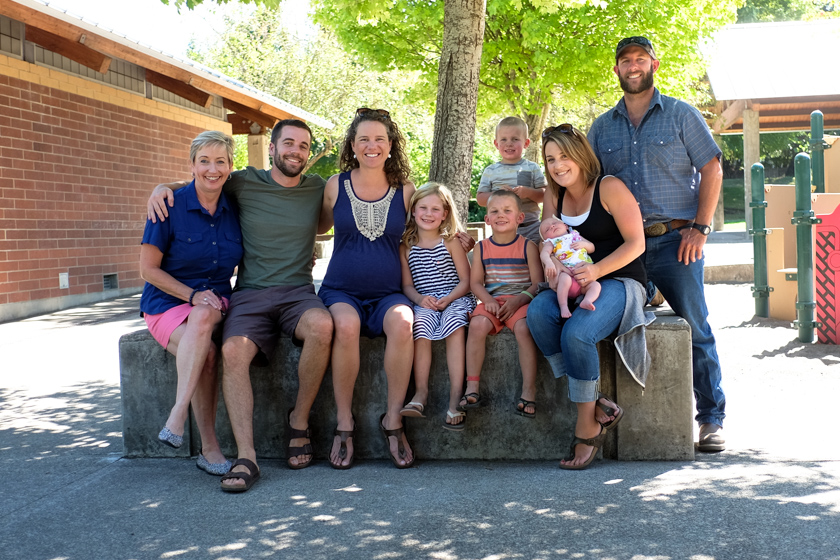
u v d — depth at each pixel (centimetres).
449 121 552
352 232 394
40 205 989
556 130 371
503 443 384
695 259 396
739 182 4725
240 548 272
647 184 409
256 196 391
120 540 281
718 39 1984
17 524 298
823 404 465
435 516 299
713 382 392
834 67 1892
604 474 348
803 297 669
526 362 370
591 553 259
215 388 370
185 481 352
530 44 1538
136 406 395
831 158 1025
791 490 314
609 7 1540
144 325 866
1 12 775
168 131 1298
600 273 354
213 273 385
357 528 288
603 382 375
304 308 371
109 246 1134
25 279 959
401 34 1630
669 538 269
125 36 912
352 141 405
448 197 402
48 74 1005
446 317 378
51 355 693
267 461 389
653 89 412
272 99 1268
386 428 372
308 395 370
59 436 437
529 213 524
